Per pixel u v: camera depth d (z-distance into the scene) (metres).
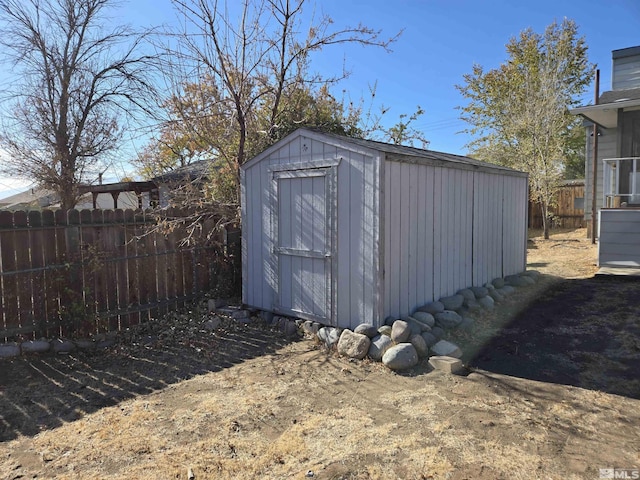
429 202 5.30
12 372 4.17
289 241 5.37
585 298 6.30
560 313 5.70
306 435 2.89
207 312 6.08
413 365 4.02
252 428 3.01
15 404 3.50
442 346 4.33
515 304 6.21
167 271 6.06
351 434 2.88
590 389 3.51
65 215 4.96
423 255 5.22
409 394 3.48
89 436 2.96
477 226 6.47
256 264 5.89
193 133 7.99
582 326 5.14
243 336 5.20
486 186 6.70
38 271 4.77
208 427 3.04
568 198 16.47
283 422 3.09
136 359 4.54
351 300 4.72
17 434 3.02
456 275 5.96
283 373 4.04
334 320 4.89
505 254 7.39
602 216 7.77
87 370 4.25
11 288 4.59
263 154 5.64
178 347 4.88
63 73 10.40
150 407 3.40
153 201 11.02
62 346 4.71
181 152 10.57
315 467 2.52
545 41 17.38
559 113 15.02
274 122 8.18
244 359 4.47
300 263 5.25
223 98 7.68
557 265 8.97
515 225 7.73
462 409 3.20
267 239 5.69
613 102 9.02
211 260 6.67
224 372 4.13
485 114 19.44
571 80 18.84
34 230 4.74
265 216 5.70
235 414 3.23
